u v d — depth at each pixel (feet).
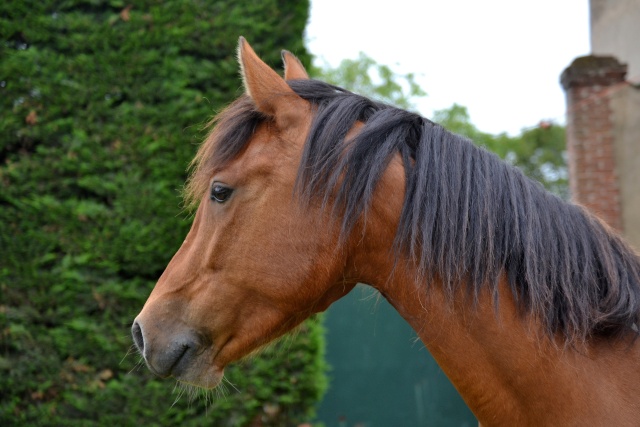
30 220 11.94
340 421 17.85
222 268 4.99
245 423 12.40
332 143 4.87
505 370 4.71
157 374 5.08
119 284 12.02
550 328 4.66
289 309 4.95
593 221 5.10
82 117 12.14
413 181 4.86
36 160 12.04
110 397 11.86
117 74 12.23
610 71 16.49
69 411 11.96
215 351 5.02
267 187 4.91
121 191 12.07
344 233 4.82
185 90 12.36
